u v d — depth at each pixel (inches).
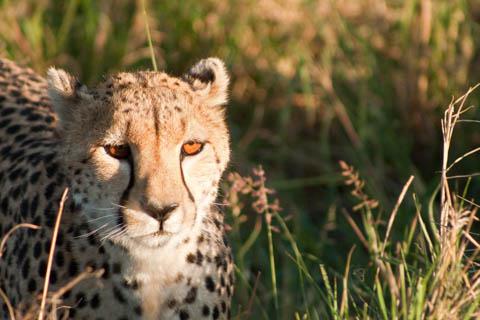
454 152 499.2
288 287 411.2
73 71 521.3
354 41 534.6
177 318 308.0
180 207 288.2
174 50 539.2
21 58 493.4
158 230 287.7
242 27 543.5
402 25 530.9
